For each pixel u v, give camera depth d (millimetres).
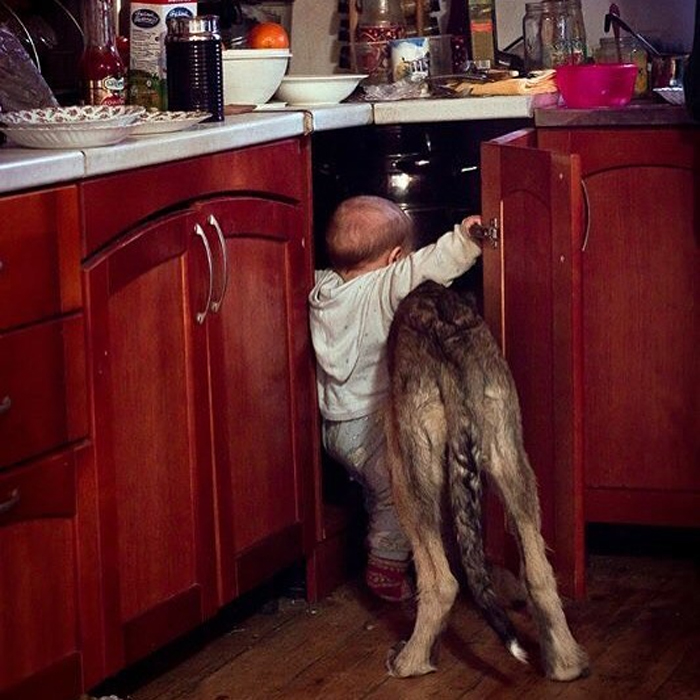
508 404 2436
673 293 2967
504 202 2621
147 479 2377
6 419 2066
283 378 2756
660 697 2471
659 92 2990
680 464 3035
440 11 3580
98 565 2273
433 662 2594
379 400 2779
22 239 2062
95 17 2645
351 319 2754
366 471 2822
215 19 2611
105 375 2250
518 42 3479
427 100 3049
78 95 2785
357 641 2756
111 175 2234
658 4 3445
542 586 2479
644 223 2951
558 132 2953
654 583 3002
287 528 2797
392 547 2855
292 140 2744
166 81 2668
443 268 2693
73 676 2244
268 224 2664
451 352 2412
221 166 2518
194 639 2777
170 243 2381
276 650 2729
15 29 2678
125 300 2291
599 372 3037
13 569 2113
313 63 3715
